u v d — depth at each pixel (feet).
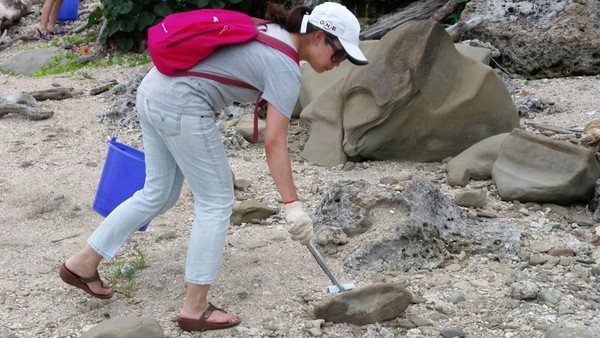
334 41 16.80
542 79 29.55
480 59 27.58
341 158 24.03
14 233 21.36
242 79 16.92
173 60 16.87
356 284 18.85
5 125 27.37
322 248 19.84
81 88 30.96
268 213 21.44
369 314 17.76
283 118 16.63
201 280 17.42
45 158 25.16
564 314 17.94
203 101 16.97
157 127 17.13
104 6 34.19
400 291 17.89
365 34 32.27
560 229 20.83
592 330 17.16
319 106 24.57
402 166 23.91
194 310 17.62
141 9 34.19
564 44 29.12
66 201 22.79
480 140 23.95
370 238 19.76
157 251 20.30
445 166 23.58
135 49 35.04
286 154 16.66
